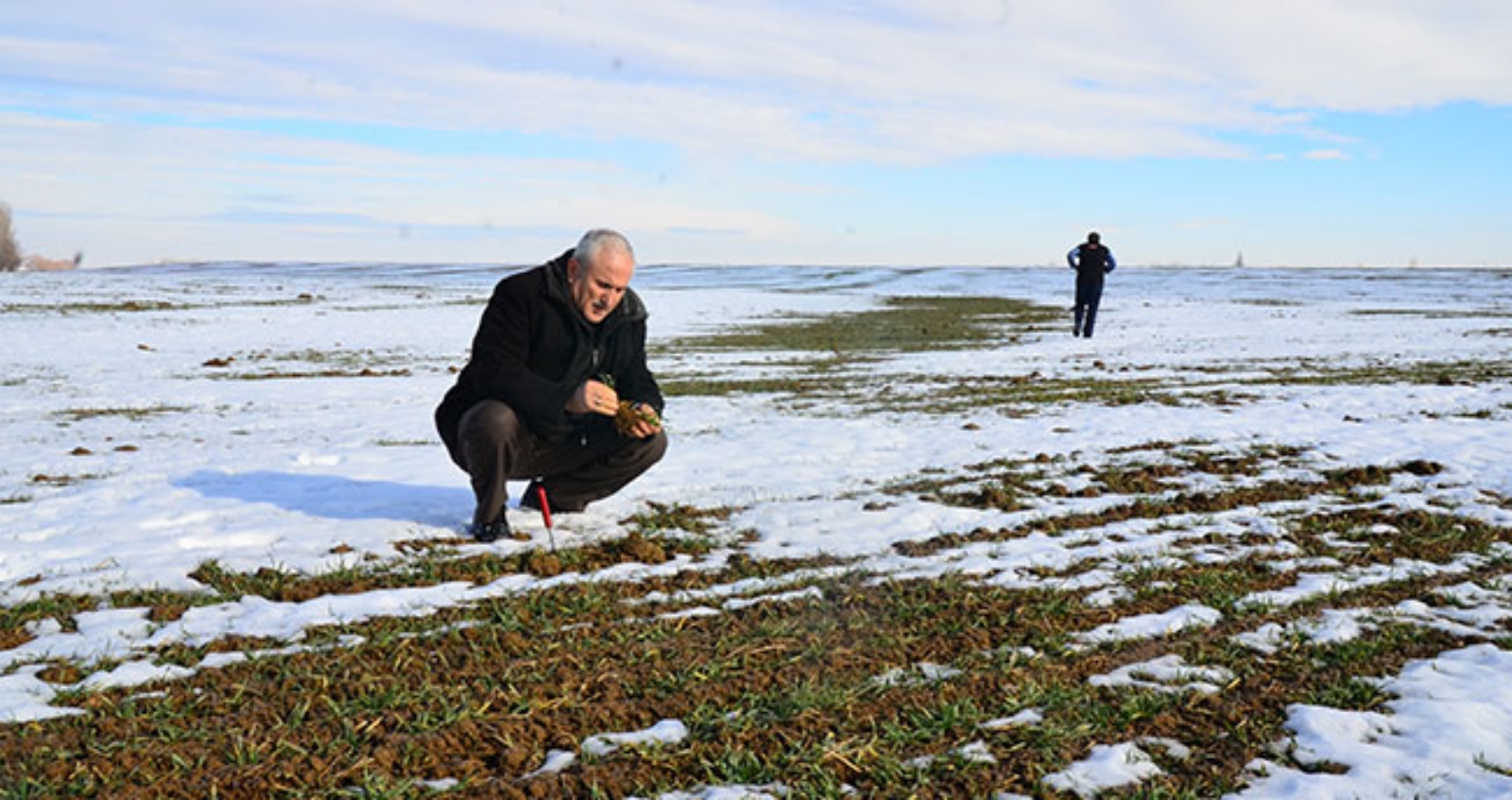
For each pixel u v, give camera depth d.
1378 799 3.29
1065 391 13.80
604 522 6.48
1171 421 10.82
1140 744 3.67
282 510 6.72
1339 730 3.75
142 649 4.41
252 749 3.48
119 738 3.58
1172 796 3.29
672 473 8.13
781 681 4.16
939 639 4.62
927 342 23.09
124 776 3.32
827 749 3.54
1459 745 3.62
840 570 5.65
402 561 5.69
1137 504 7.12
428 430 10.64
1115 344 22.50
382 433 10.45
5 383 14.77
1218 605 5.13
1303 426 10.41
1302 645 4.62
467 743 3.63
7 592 5.11
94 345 20.73
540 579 5.42
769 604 5.08
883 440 9.76
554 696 4.01
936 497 7.35
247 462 8.57
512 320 5.66
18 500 7.17
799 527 6.51
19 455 8.91
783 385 14.74
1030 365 17.88
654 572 5.55
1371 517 6.85
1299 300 42.84
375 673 4.16
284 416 11.80
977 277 72.69
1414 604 5.14
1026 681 4.17
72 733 3.60
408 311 32.38
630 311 5.88
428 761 3.48
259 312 30.64
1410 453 8.84
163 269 106.25
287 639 4.52
